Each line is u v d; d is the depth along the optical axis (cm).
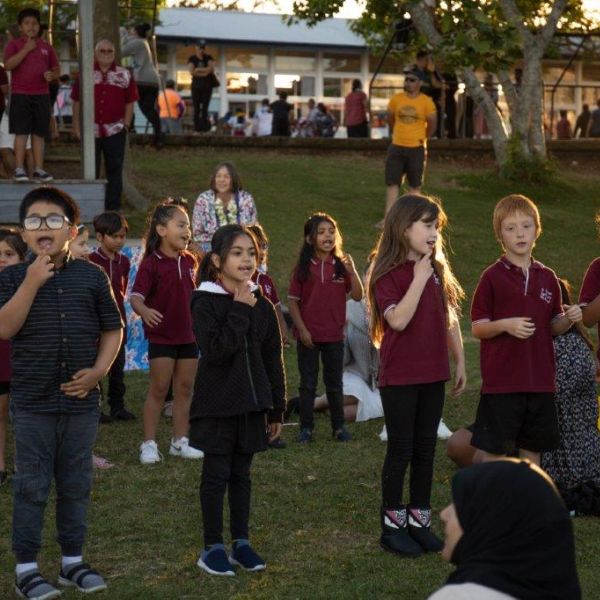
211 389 566
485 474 296
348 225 1797
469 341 1271
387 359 604
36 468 534
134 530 631
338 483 728
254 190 1920
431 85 2405
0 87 1433
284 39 3888
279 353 586
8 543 611
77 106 1557
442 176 2158
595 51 2816
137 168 2006
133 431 882
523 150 2161
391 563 580
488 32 1875
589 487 662
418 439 607
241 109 3978
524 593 287
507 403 631
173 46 3819
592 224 1931
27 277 520
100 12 1748
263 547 605
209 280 577
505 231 636
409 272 604
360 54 4031
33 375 532
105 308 549
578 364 679
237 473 578
